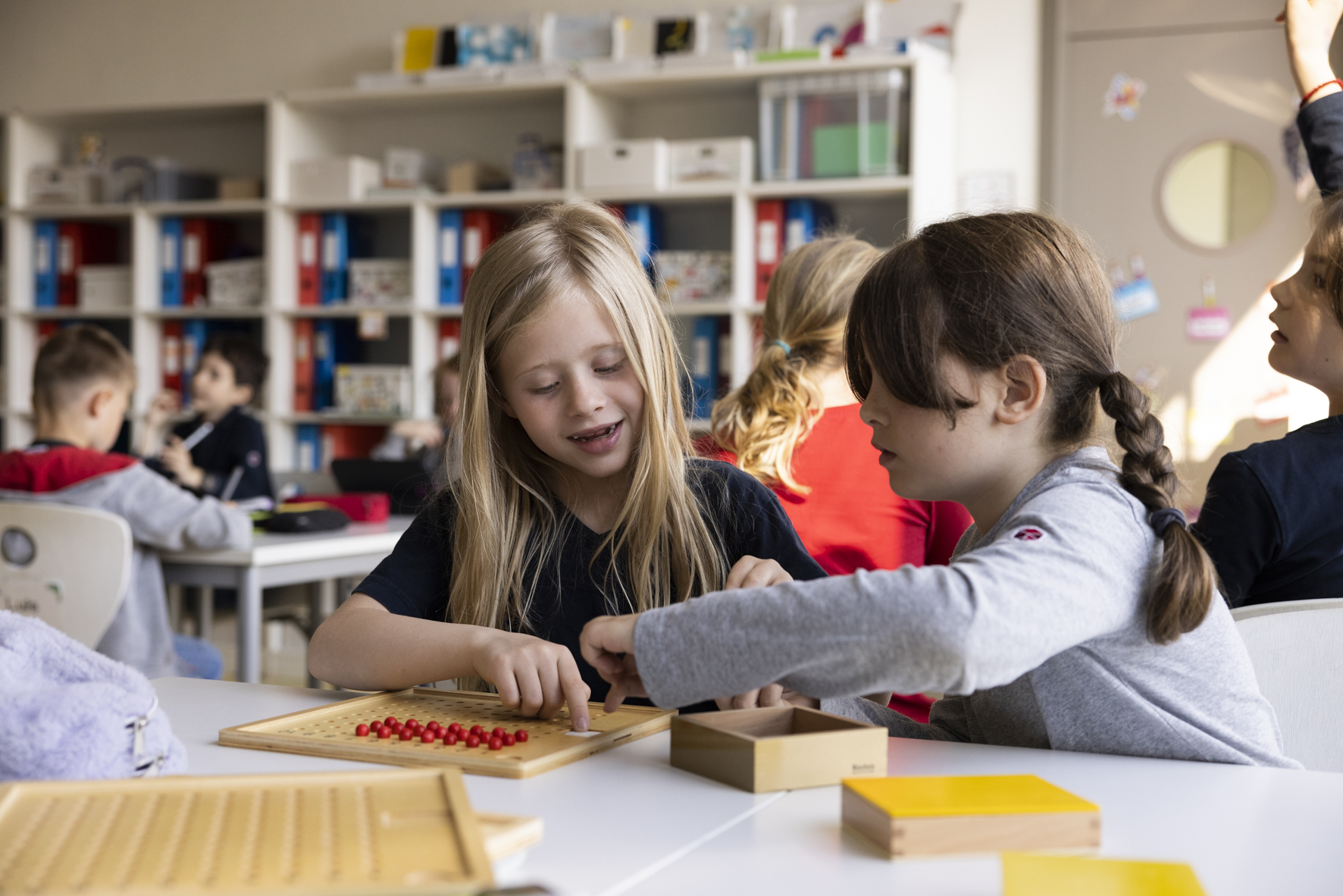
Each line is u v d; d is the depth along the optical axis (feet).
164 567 7.46
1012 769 2.50
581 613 3.73
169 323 14.47
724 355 12.11
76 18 15.69
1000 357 2.67
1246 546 4.28
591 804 2.23
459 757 2.46
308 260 13.71
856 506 5.14
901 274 2.76
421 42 13.56
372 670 3.19
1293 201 10.80
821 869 1.89
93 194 14.83
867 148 11.31
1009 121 11.65
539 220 3.69
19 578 7.05
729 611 2.48
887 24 11.91
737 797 2.27
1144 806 2.25
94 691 2.12
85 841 1.63
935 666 2.23
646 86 12.41
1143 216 11.32
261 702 3.14
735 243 11.73
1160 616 2.45
